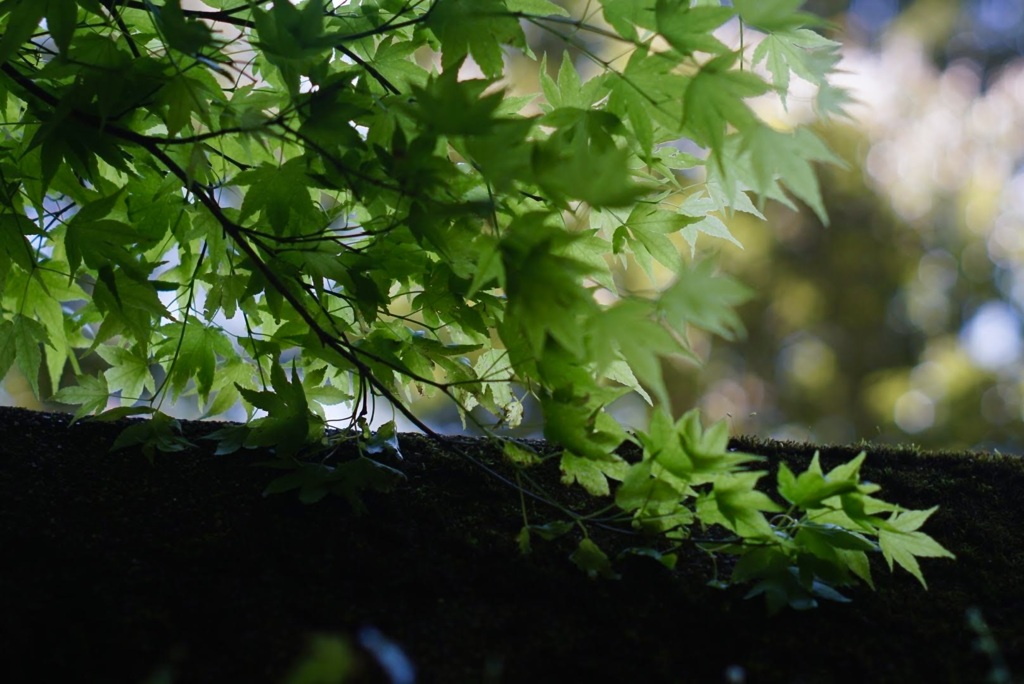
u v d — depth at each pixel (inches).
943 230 253.6
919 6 258.8
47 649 49.9
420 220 52.7
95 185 56.5
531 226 50.9
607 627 52.1
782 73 55.8
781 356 243.4
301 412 56.1
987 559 55.9
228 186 55.4
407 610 52.1
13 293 59.8
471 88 52.4
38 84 56.9
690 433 52.1
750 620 52.7
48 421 58.5
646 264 56.9
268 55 52.6
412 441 60.0
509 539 55.2
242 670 49.8
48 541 52.9
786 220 243.4
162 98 53.8
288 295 55.1
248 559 53.2
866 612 53.3
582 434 53.1
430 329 58.3
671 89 52.8
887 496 58.8
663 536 54.2
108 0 55.4
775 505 52.2
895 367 242.1
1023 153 259.0
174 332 58.3
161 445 57.1
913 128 257.0
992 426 226.2
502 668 50.6
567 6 198.4
